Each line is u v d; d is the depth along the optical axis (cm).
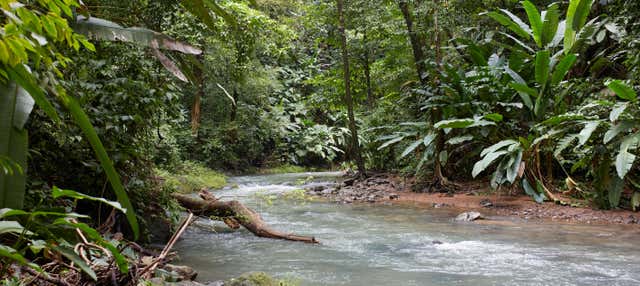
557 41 905
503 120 950
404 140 1223
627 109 679
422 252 498
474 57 1031
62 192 153
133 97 473
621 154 655
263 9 1683
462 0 1148
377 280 389
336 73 1498
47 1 125
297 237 566
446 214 771
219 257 478
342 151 2114
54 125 380
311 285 374
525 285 374
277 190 1152
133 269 222
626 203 747
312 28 1380
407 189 1071
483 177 1059
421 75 1231
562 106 854
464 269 424
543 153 865
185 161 1445
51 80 134
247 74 1655
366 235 598
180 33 696
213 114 1831
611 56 873
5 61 116
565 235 588
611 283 378
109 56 482
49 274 221
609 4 948
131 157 491
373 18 1273
